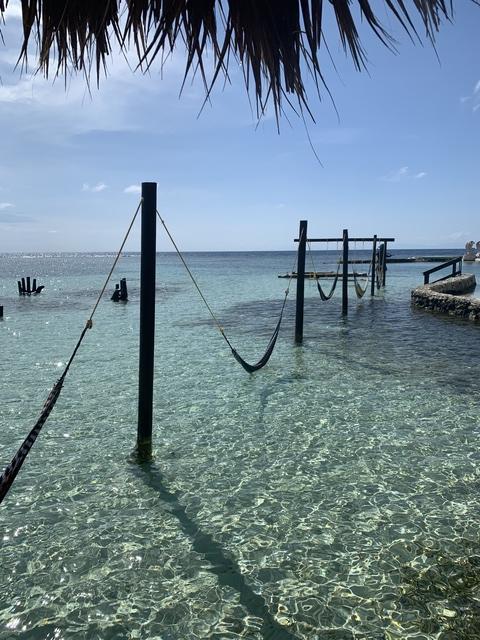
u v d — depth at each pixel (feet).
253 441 25.88
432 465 22.66
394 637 12.51
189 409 31.14
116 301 99.76
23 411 31.24
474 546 16.37
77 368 42.68
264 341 54.75
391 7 4.89
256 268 266.16
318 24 5.42
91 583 14.92
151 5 5.77
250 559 15.98
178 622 13.28
